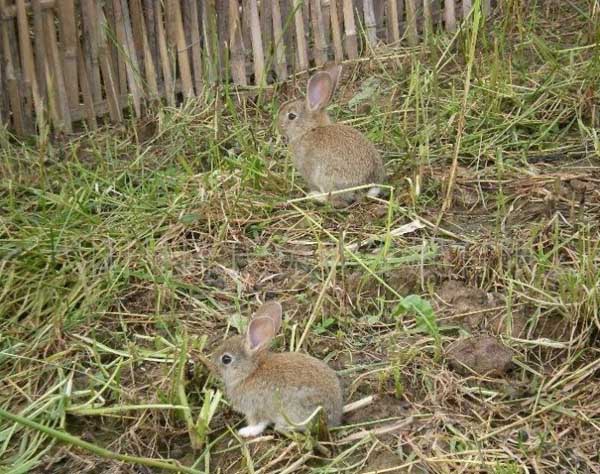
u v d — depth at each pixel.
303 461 1.57
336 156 2.19
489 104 2.49
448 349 1.75
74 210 2.15
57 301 1.90
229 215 2.13
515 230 2.06
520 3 2.83
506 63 2.67
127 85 2.59
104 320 1.89
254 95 2.67
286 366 1.62
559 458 1.55
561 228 2.05
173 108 2.60
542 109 2.48
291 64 2.76
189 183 2.27
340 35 2.79
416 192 2.17
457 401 1.66
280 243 2.07
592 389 1.67
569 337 1.79
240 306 1.91
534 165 2.30
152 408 1.66
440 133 2.41
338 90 2.69
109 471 1.60
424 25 2.88
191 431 1.62
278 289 1.94
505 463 1.54
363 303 1.89
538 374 1.71
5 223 2.13
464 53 2.71
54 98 2.49
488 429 1.60
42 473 1.61
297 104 2.25
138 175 2.33
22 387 1.75
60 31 2.46
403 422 1.62
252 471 1.55
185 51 2.62
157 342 1.81
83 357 1.81
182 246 2.07
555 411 1.63
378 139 2.41
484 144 2.37
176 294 1.94
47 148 2.42
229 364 1.64
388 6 2.83
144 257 2.02
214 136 2.45
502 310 1.84
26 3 2.43
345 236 2.08
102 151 2.44
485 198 2.19
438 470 1.54
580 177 2.22
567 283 1.86
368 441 1.59
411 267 1.96
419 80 2.59
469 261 1.96
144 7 2.56
